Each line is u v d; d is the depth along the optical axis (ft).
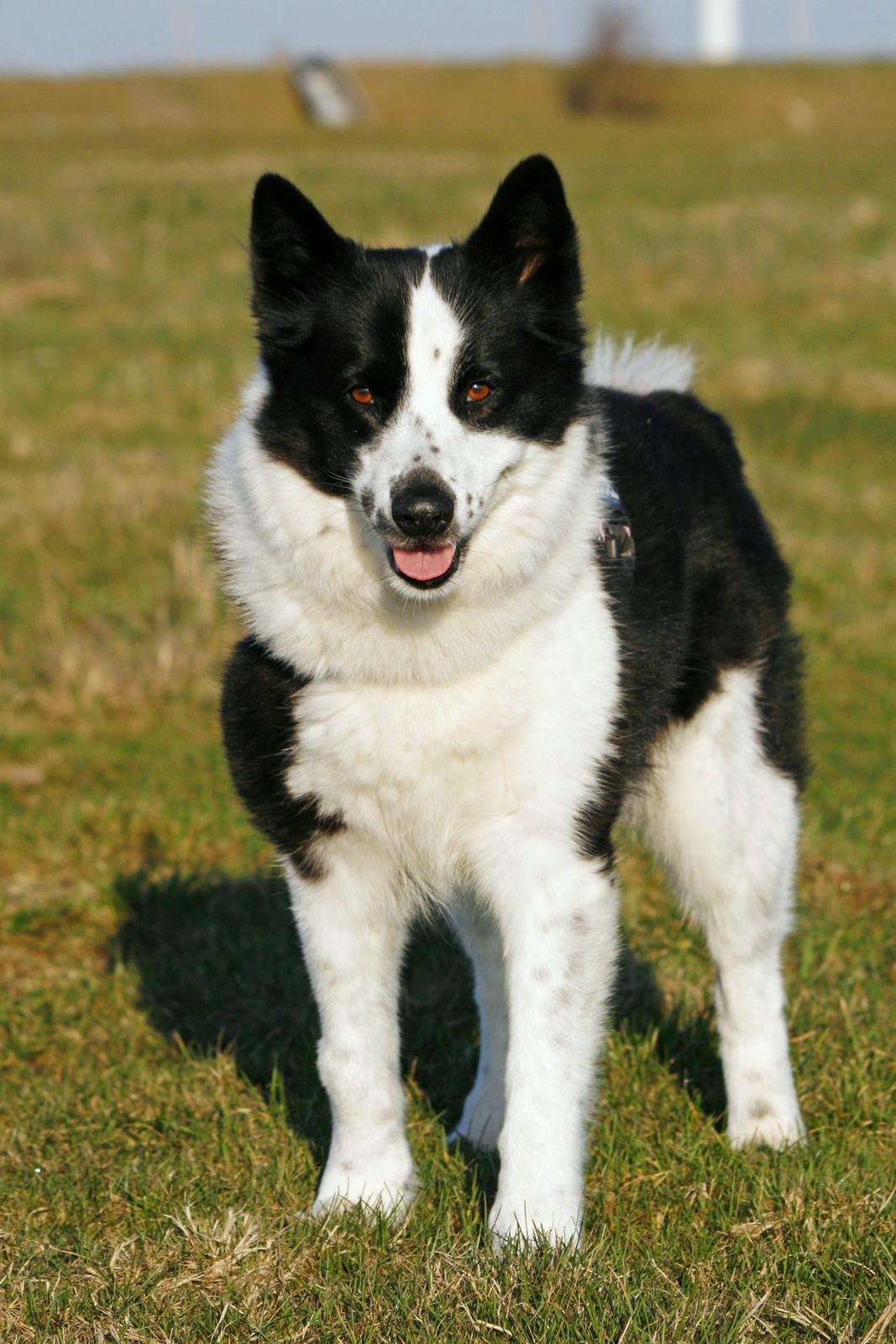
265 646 19.53
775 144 191.83
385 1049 19.90
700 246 98.12
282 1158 21.26
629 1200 20.38
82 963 28.30
